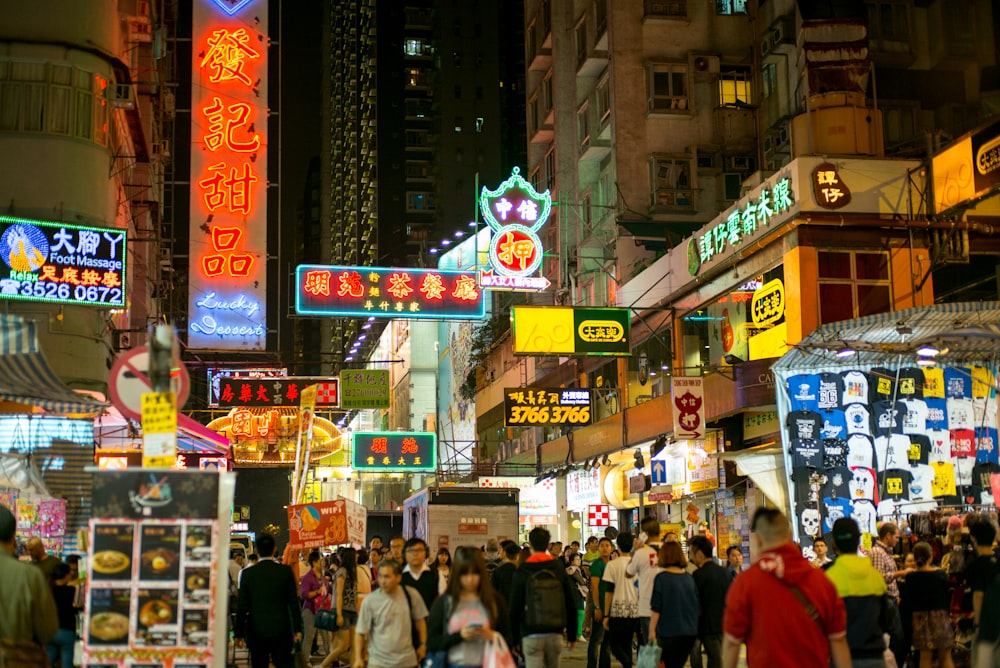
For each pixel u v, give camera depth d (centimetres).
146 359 802
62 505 1966
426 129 11319
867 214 2312
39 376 1202
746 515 2517
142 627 753
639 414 3003
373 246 11406
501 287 2789
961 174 2233
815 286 2297
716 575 1122
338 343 14062
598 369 3825
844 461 1664
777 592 592
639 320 3291
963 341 1570
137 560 760
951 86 3186
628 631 1294
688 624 1066
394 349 8512
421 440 4753
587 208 4238
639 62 3888
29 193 2369
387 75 11344
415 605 937
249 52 3497
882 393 1670
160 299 3712
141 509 765
